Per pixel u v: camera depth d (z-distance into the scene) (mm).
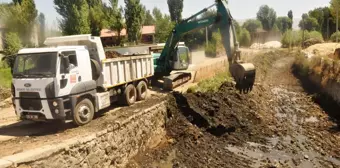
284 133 15578
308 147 13781
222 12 14688
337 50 28531
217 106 16969
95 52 12742
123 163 11266
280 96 23656
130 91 15047
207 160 12477
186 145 13680
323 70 24781
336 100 19703
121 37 41875
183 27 18188
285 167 11812
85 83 11531
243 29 73312
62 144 8836
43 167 7973
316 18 73000
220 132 15242
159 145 13789
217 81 21375
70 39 12891
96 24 37781
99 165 9961
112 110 13969
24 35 30344
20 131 11281
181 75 20906
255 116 17219
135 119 12516
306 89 25859
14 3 33562
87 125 11312
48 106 10375
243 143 14352
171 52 19672
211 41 50844
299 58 35188
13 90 10898
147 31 55094
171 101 16359
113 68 13680
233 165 12070
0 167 7062
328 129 16016
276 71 35062
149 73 16953
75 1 34625
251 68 12578
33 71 10594
